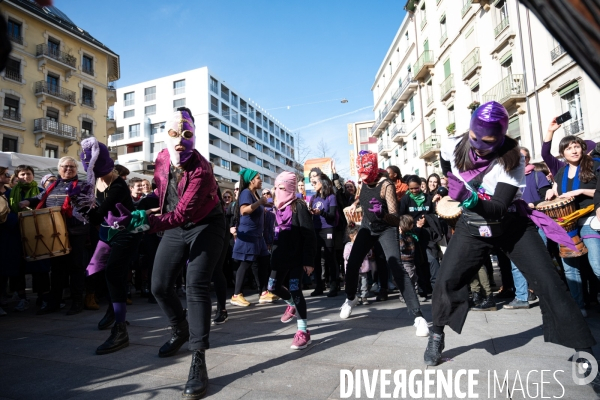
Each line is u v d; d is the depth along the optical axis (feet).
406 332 12.47
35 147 92.43
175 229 10.03
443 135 86.28
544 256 8.30
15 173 19.38
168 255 10.09
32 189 19.08
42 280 18.44
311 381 8.59
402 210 19.53
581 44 1.48
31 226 15.23
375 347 10.92
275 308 17.76
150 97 211.61
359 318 14.84
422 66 91.20
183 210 8.63
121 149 210.59
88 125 105.60
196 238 9.53
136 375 9.23
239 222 18.98
